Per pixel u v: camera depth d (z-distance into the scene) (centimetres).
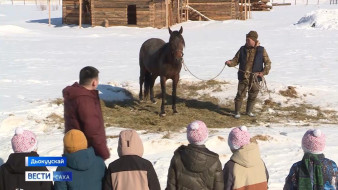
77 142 499
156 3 4291
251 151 526
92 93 594
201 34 3716
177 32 1273
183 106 1426
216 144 991
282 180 804
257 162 527
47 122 1200
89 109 580
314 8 7344
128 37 3525
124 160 501
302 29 4009
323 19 4156
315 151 506
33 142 513
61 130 1141
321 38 3309
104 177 515
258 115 1345
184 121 1277
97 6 4297
